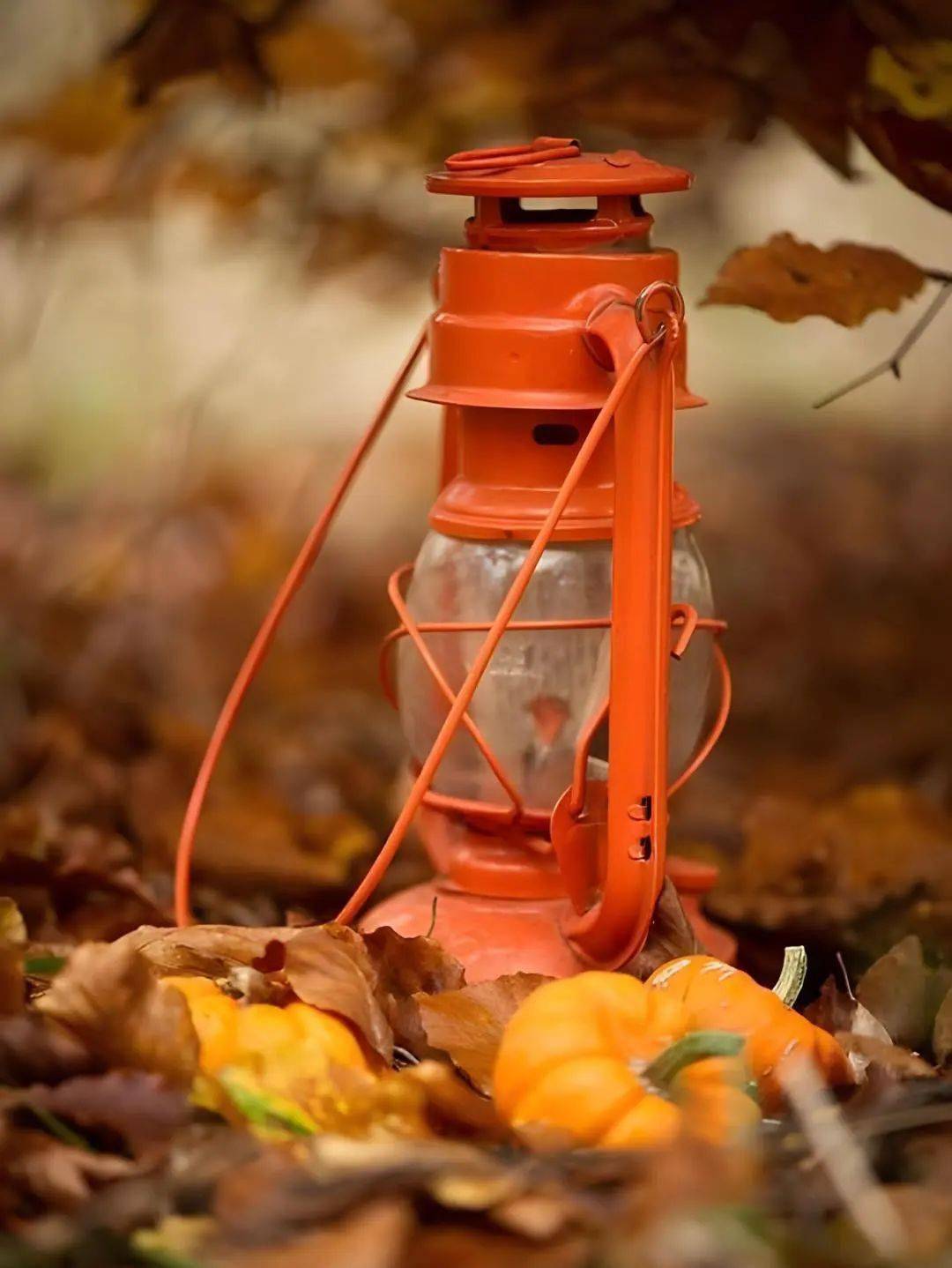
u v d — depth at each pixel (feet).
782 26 9.61
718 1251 4.90
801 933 9.47
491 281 7.27
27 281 16.85
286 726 15.84
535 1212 5.08
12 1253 5.06
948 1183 5.52
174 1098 5.73
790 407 32.45
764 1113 6.35
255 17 10.76
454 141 12.70
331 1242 4.93
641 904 7.07
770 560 23.24
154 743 13.38
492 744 7.63
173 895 10.02
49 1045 6.04
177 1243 5.09
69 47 14.60
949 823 10.70
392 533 25.03
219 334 23.58
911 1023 7.48
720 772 15.21
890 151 8.99
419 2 11.95
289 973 6.49
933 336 32.35
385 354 30.73
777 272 8.37
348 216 13.75
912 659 18.88
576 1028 6.04
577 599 7.47
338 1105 5.88
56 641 15.24
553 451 7.40
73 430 22.86
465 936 7.49
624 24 10.61
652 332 6.89
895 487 26.84
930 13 9.16
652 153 13.43
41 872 8.90
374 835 12.04
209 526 20.67
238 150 13.46
